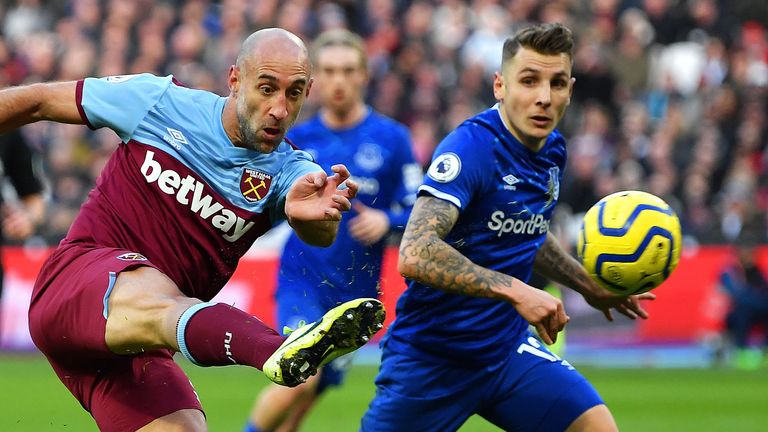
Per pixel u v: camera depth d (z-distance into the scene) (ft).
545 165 28.17
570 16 101.14
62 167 84.17
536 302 25.00
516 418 28.35
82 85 25.26
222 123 24.86
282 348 20.62
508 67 27.22
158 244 24.99
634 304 30.63
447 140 27.32
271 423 37.04
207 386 63.21
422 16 97.25
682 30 101.04
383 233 37.83
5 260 75.25
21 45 95.30
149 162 24.97
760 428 48.49
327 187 23.31
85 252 24.73
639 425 49.14
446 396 28.37
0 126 25.07
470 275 25.41
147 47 93.61
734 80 97.40
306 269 38.19
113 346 23.40
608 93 94.38
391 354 28.91
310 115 86.53
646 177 89.30
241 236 25.29
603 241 26.94
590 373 71.10
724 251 77.25
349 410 53.31
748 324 76.13
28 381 62.49
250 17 95.40
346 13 96.84
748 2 105.09
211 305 22.30
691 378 69.00
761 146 94.12
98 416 25.13
